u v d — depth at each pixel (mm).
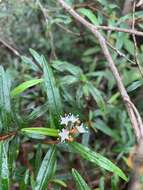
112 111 310
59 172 284
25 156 243
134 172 149
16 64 323
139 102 310
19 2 304
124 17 263
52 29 348
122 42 278
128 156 290
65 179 240
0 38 304
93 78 355
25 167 224
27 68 301
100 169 275
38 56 214
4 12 303
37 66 262
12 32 333
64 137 171
